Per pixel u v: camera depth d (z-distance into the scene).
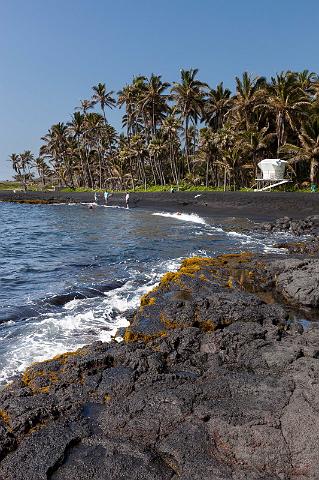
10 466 4.72
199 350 7.63
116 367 6.79
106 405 5.86
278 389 5.65
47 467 4.68
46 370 6.85
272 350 7.09
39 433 5.25
